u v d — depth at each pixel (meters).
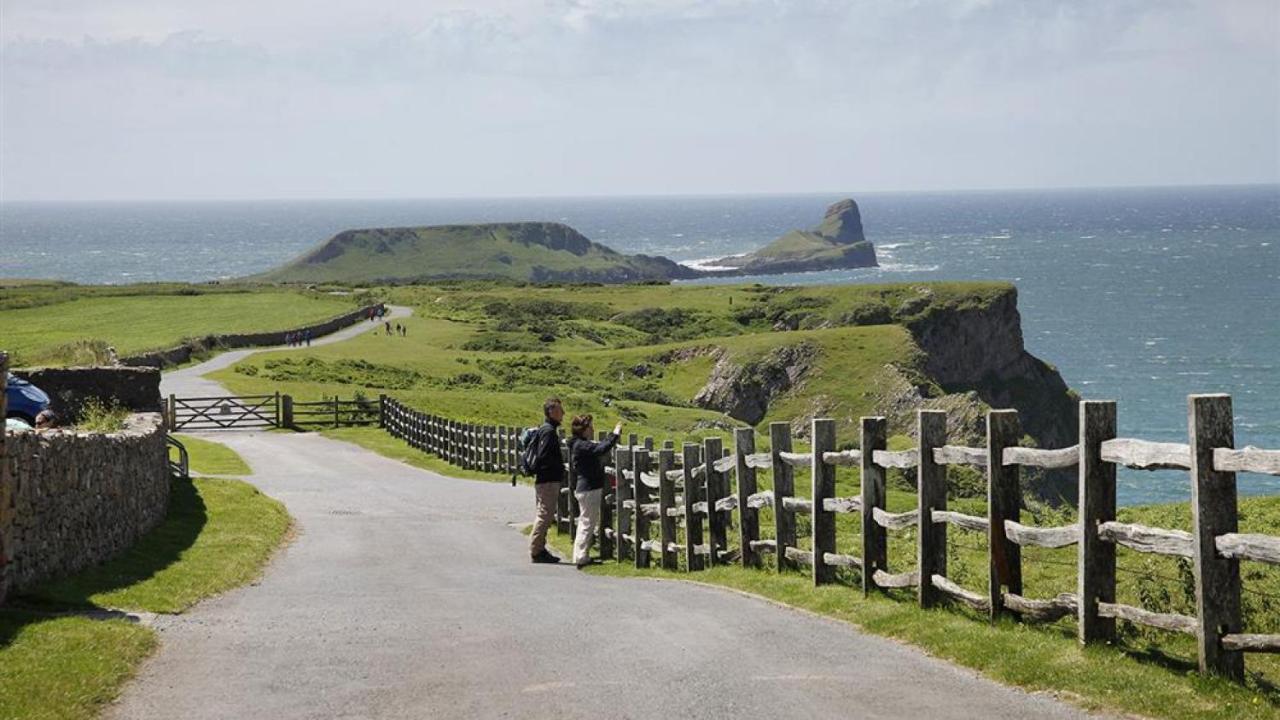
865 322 120.81
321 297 135.25
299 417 53.72
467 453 37.56
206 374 66.56
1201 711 7.79
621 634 11.41
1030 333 154.38
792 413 92.44
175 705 8.94
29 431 12.89
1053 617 9.88
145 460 20.03
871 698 8.67
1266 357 128.62
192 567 16.53
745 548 14.99
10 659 9.72
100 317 101.00
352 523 24.34
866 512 12.25
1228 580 8.26
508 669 9.97
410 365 81.19
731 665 9.88
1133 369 124.12
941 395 93.62
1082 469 9.32
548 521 18.64
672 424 66.25
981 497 27.22
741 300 141.88
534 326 118.81
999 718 8.06
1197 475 8.23
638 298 149.00
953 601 11.38
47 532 13.46
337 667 10.16
